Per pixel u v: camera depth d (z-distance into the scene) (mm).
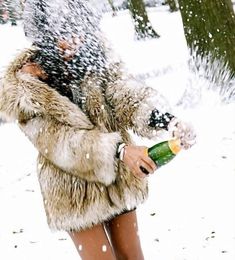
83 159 2400
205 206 4934
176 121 2461
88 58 2561
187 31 9281
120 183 2664
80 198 2602
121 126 2693
